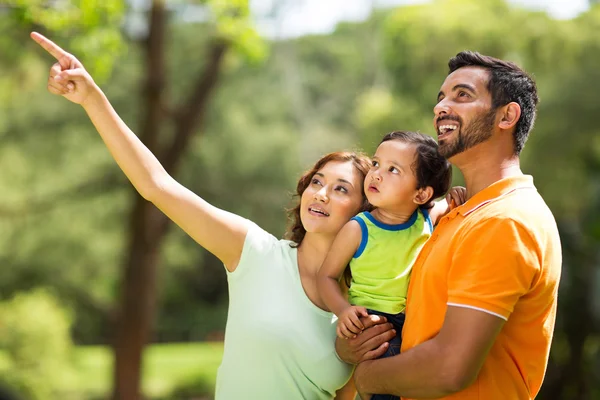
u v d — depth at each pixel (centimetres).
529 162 1395
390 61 1420
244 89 2291
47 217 1766
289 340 285
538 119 1378
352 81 2753
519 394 249
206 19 1095
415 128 1356
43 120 1692
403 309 278
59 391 1655
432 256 253
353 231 281
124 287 1135
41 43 275
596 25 1307
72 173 1652
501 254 233
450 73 264
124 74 1561
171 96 1642
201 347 2775
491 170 256
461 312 234
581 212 1498
